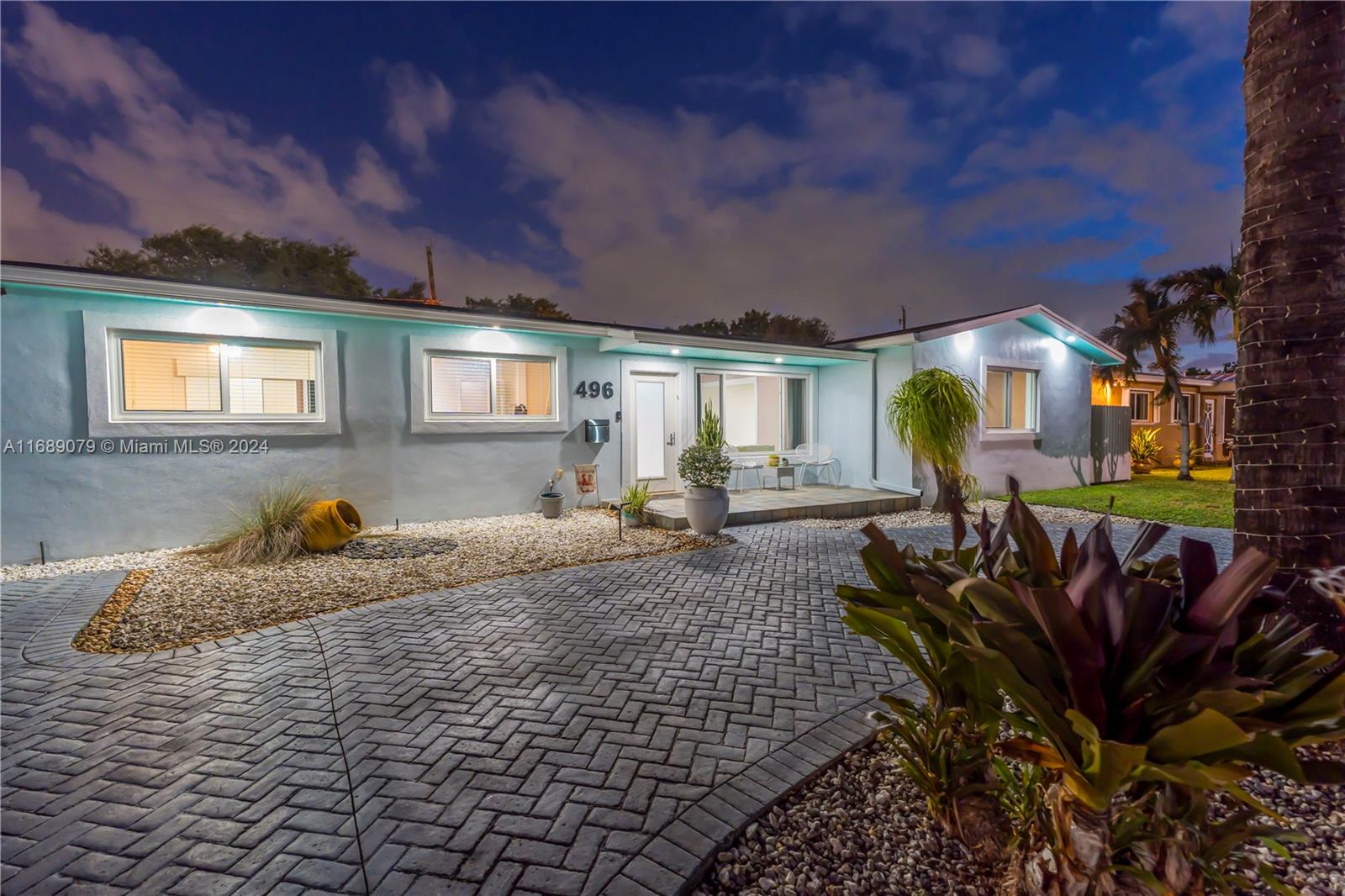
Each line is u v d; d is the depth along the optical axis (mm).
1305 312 2258
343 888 1818
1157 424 18547
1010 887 1688
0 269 5613
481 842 2018
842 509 9211
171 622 4289
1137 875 1242
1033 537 1567
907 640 1786
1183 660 1203
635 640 3928
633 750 2604
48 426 6094
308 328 7344
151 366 6734
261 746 2633
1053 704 1236
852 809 2188
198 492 6805
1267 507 2355
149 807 2211
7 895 1783
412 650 3752
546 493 8812
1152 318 14125
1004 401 11727
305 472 7391
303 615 4453
